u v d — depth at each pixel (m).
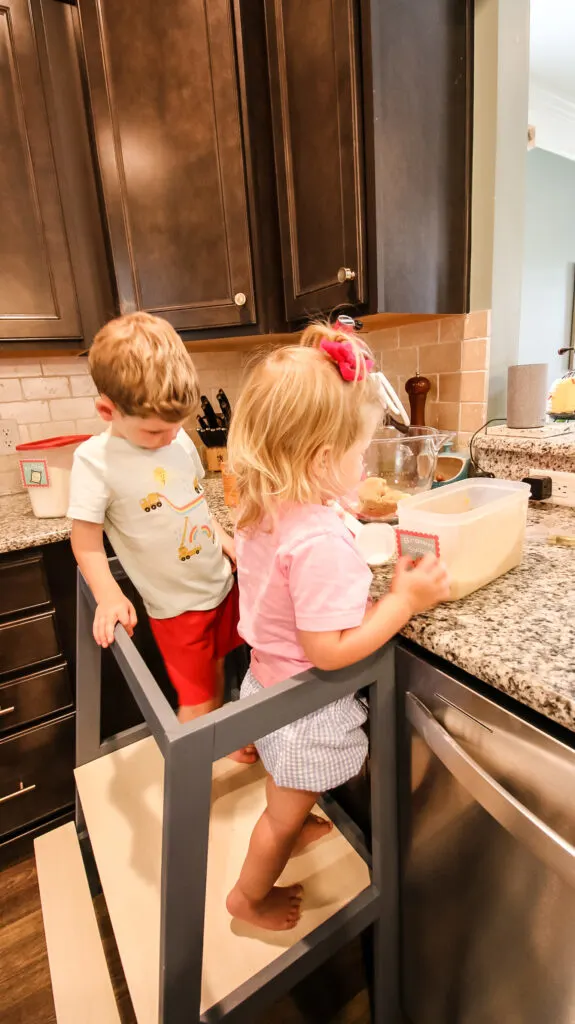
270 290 1.36
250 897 0.71
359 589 0.57
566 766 0.48
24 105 1.23
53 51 1.25
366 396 0.61
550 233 1.68
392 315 1.23
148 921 0.72
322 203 1.15
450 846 0.65
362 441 0.62
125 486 0.93
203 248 1.32
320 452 0.59
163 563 0.99
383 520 0.94
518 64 1.14
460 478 1.20
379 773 0.71
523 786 0.53
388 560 0.80
